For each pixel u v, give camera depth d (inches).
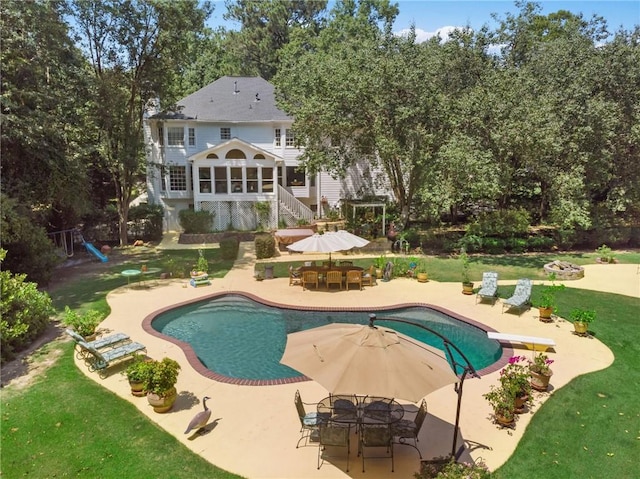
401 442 302.5
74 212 954.1
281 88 1098.1
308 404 353.4
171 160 1275.8
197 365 427.5
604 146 957.8
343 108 914.7
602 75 949.8
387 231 1103.6
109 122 1011.3
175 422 328.5
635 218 1111.0
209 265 879.7
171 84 1164.5
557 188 944.9
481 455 290.2
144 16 980.6
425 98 856.9
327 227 1123.9
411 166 900.6
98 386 383.2
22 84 733.9
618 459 288.0
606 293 672.4
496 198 1086.4
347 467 278.7
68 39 844.0
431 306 614.9
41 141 725.3
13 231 634.8
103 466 278.4
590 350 467.2
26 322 474.3
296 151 1332.4
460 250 962.1
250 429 319.3
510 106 880.9
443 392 379.2
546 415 340.2
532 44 1195.3
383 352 267.3
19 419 331.0
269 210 1229.1
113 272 820.6
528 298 590.2
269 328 558.9
